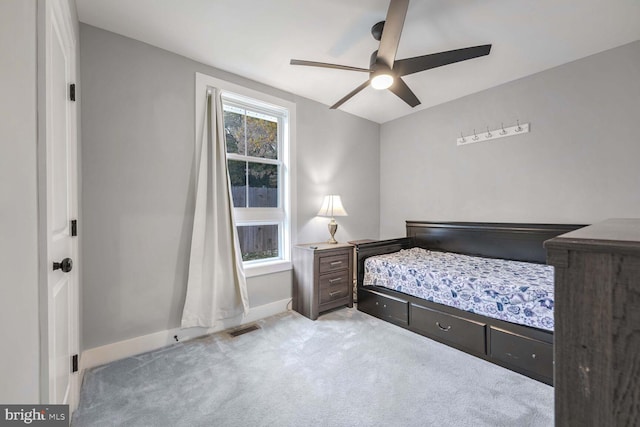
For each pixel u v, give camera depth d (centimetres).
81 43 198
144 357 212
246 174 295
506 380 184
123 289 213
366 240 389
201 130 251
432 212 368
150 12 190
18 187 80
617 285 41
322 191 354
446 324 232
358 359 209
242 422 147
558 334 46
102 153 205
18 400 79
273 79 287
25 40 85
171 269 235
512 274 231
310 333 253
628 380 40
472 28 210
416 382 181
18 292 79
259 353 217
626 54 231
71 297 154
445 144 353
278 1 182
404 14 156
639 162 227
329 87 306
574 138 257
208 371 193
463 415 152
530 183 285
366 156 410
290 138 318
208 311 245
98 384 178
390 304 275
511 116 296
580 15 197
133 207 218
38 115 93
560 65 264
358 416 151
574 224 258
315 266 288
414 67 207
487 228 314
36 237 91
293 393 170
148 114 225
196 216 242
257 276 288
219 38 221
